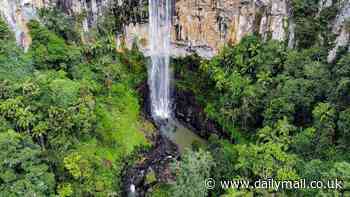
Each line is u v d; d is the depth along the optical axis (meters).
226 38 54.75
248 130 47.34
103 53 55.12
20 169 34.25
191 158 37.66
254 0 50.50
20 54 44.53
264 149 37.91
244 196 34.69
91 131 44.94
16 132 37.03
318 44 46.19
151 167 46.53
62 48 47.88
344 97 37.78
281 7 48.72
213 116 51.34
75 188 37.75
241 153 38.53
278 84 45.03
